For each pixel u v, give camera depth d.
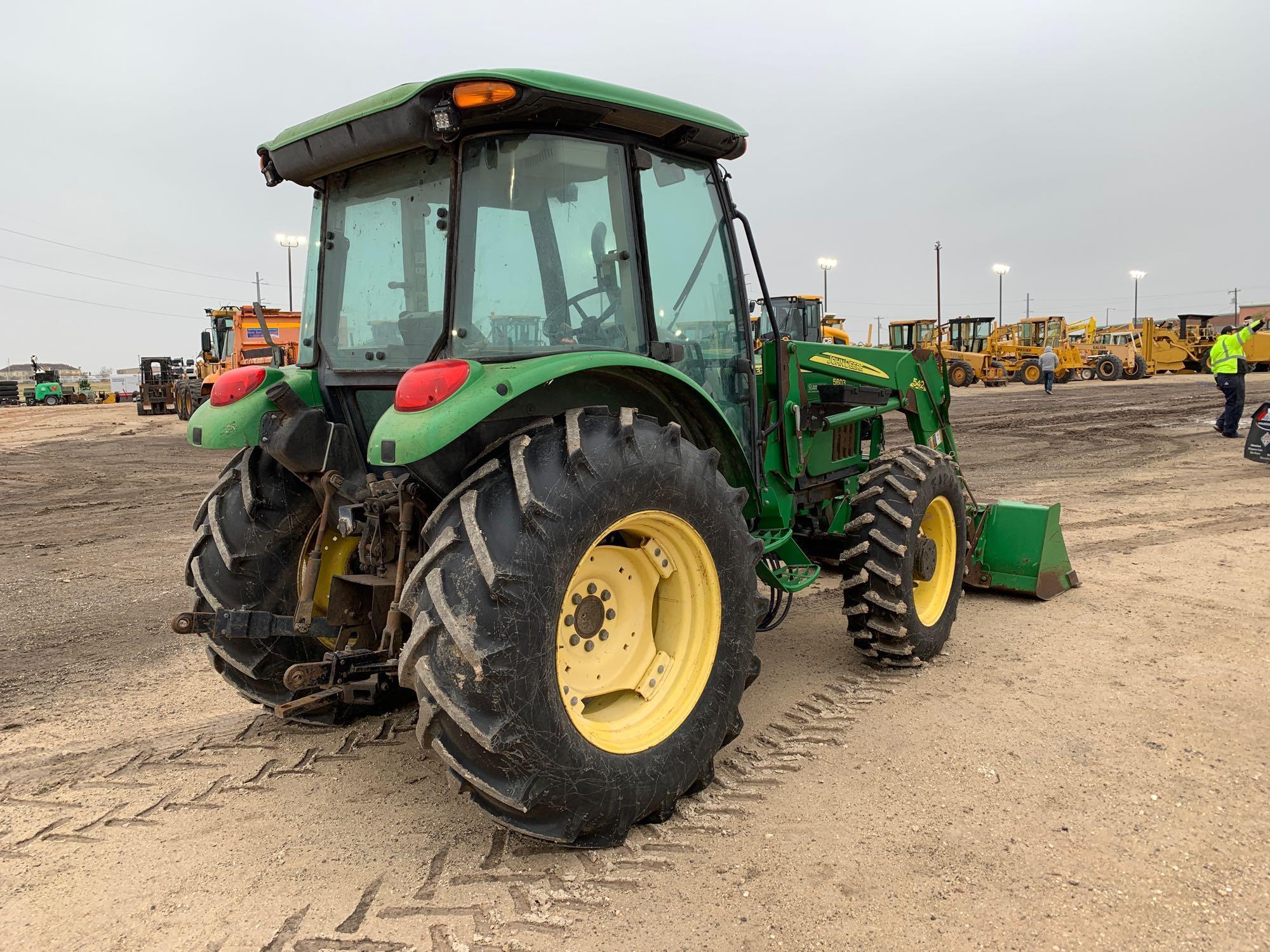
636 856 2.56
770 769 3.12
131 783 3.12
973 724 3.45
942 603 4.34
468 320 2.68
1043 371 25.95
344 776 3.14
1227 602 5.02
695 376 3.45
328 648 3.40
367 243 3.06
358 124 2.77
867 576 3.99
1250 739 3.24
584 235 2.93
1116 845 2.55
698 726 2.83
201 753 3.36
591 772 2.47
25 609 5.61
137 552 7.46
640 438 2.68
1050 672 4.01
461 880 2.46
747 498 3.10
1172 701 3.62
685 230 3.39
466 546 2.36
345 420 3.22
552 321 2.84
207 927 2.27
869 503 4.10
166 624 5.25
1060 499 8.58
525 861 2.55
